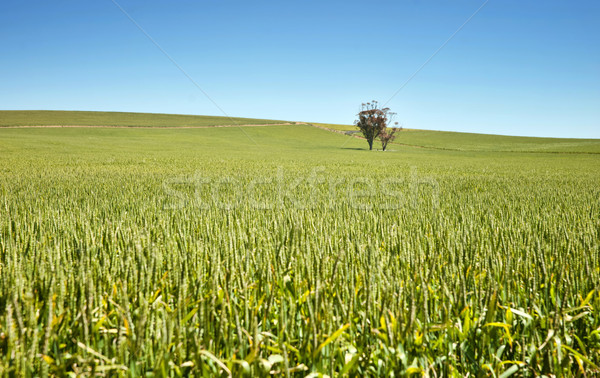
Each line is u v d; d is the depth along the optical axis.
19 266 2.54
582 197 9.30
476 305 2.58
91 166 21.77
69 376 2.04
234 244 3.30
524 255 3.60
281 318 2.15
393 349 2.05
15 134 59.66
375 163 31.84
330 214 6.12
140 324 1.89
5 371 1.76
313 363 2.00
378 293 2.60
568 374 2.17
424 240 4.14
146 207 6.71
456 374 2.14
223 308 2.04
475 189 12.21
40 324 2.32
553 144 87.25
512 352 2.35
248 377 1.86
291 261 3.19
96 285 2.64
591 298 2.84
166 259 3.30
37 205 6.94
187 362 1.92
